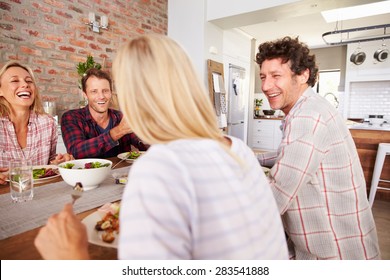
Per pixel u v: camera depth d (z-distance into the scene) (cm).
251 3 353
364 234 91
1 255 58
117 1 339
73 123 171
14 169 92
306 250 91
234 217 40
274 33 554
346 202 89
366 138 312
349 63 589
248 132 612
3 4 241
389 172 308
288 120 91
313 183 87
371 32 531
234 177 43
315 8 338
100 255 58
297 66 94
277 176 82
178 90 45
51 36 277
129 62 46
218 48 427
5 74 144
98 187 107
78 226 47
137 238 35
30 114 160
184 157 40
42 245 46
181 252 36
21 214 80
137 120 47
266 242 45
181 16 409
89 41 311
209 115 49
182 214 37
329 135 85
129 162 152
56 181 115
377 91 588
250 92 604
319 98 93
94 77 173
